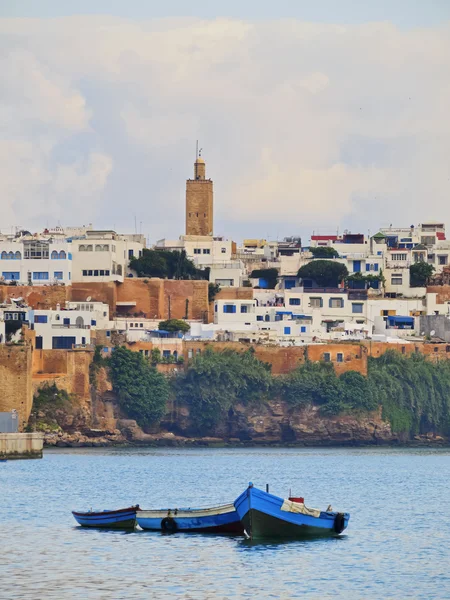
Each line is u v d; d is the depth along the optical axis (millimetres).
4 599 143750
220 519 179750
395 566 162500
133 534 182125
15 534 182625
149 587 149875
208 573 157125
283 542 176375
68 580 152875
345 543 177750
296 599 145375
